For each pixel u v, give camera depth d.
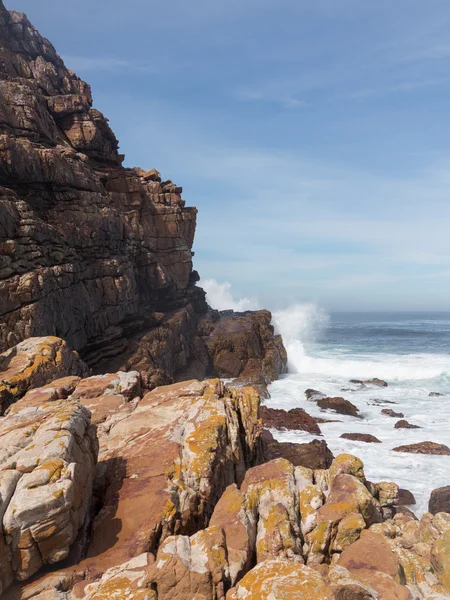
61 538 6.91
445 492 15.22
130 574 6.51
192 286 61.34
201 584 6.28
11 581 6.52
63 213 31.55
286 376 52.38
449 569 7.55
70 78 57.59
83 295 30.09
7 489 6.83
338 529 8.99
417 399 39.03
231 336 49.50
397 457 22.98
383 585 6.96
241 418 14.88
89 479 9.01
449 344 83.44
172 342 40.94
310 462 20.23
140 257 43.84
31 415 10.44
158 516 8.73
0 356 19.61
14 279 22.50
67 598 6.49
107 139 50.91
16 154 27.53
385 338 96.44
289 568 6.00
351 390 43.25
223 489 10.99
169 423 12.62
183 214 55.88
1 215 22.78
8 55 46.31
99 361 31.77
